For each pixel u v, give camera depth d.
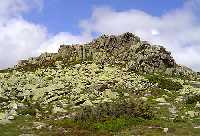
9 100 51.81
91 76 60.56
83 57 71.94
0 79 61.84
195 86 61.19
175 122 39.25
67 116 43.50
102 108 41.16
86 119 39.88
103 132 36.16
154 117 41.00
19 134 36.22
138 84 56.09
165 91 54.88
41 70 67.75
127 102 42.97
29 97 53.25
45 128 38.31
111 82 56.44
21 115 44.69
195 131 35.41
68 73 63.22
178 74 68.50
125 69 64.44
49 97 52.44
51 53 77.12
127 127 37.41
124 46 72.25
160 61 68.75
